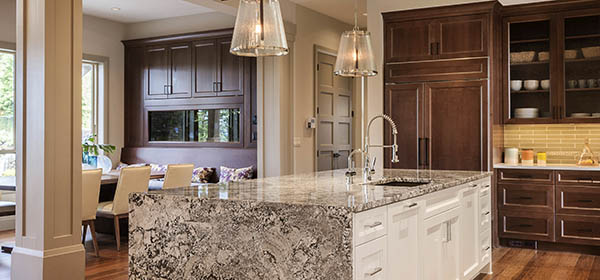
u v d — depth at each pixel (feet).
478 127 18.78
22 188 13.51
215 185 11.25
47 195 13.12
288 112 23.63
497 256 17.60
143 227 9.70
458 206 12.79
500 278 14.76
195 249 9.16
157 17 26.96
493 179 18.93
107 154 27.48
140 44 27.71
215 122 25.62
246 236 8.66
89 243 19.15
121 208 17.99
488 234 15.25
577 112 18.57
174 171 18.85
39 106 13.19
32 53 13.35
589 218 17.63
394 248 9.34
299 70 23.98
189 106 26.25
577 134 19.48
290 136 23.70
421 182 12.73
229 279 8.83
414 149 19.81
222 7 19.89
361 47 12.84
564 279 14.61
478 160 18.81
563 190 17.98
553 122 18.85
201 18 26.21
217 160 25.27
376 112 20.95
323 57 25.95
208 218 9.02
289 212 8.26
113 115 27.84
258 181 12.19
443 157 19.34
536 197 18.38
